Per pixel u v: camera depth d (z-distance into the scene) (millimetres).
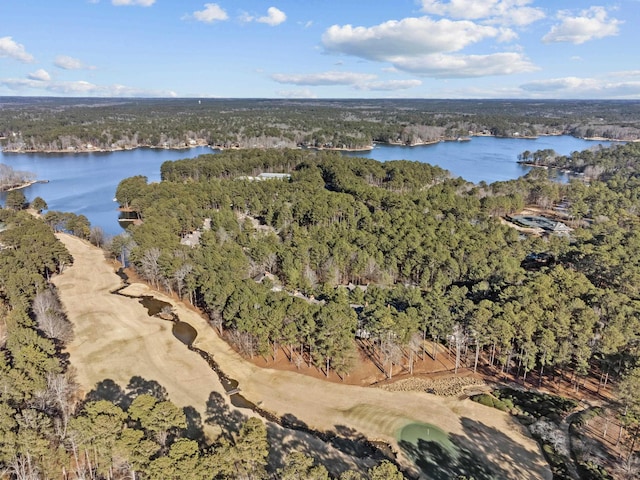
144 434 60125
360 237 147750
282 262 134750
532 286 102438
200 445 70688
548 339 84312
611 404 77188
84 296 126375
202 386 86875
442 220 178125
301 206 185000
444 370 93750
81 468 63188
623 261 123312
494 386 88000
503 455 70125
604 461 69062
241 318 96250
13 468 60562
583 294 101875
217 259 128125
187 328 110938
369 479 58531
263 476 57781
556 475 66125
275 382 89062
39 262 129500
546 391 86750
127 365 93062
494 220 189375
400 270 137250
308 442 71938
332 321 87125
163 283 133500
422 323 94812
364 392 85688
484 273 121625
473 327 90062
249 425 59156
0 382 68250
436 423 77062
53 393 75250
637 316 91188
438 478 65312
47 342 82000
